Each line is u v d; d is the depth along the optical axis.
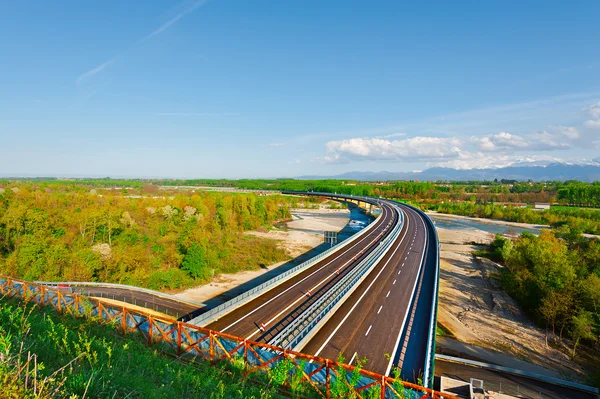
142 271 55.34
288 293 41.84
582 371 37.59
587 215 134.62
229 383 13.61
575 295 46.81
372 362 28.03
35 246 51.94
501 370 36.34
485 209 165.50
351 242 80.31
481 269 75.25
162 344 19.22
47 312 20.27
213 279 62.31
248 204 117.31
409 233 97.25
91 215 66.50
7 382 6.76
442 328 46.88
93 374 8.30
